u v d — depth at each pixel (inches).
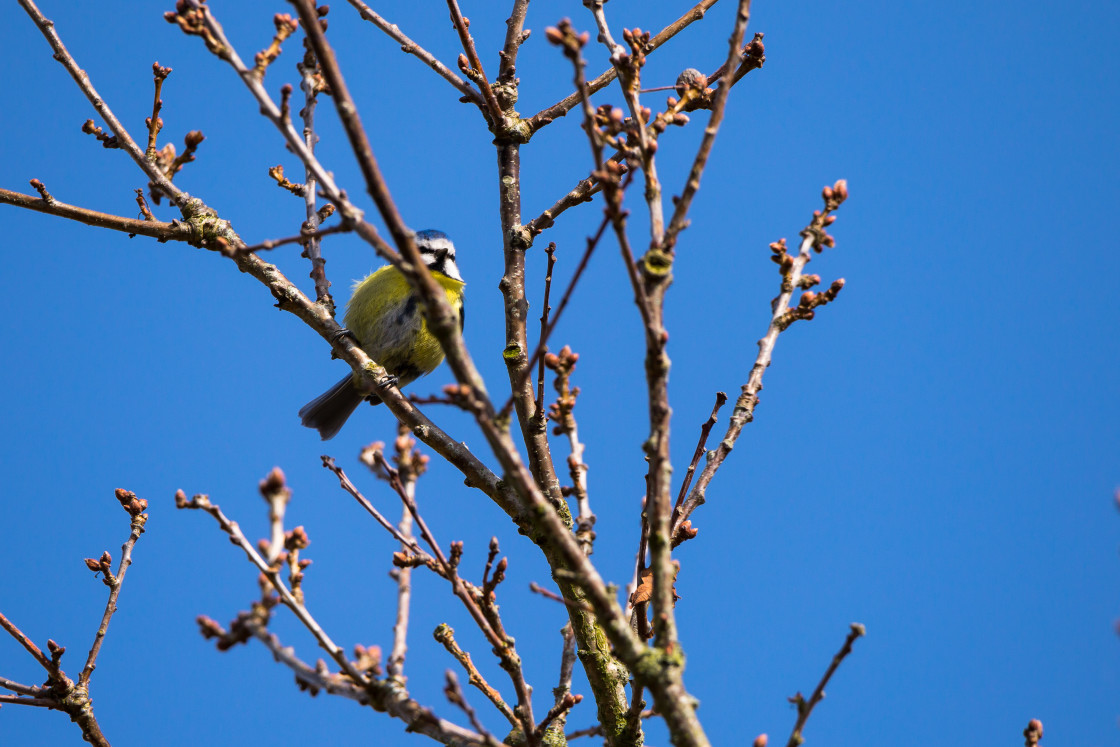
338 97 195.3
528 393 351.9
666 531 217.8
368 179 196.4
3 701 328.2
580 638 307.1
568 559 209.6
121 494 364.5
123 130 363.3
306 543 235.0
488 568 255.3
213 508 232.2
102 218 367.6
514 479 206.4
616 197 200.5
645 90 271.9
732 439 305.7
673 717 205.8
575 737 299.6
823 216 306.7
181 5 210.4
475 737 228.5
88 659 337.7
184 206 377.7
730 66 222.2
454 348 201.8
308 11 194.5
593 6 250.1
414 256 199.6
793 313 308.3
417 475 249.1
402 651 233.9
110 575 352.5
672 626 213.6
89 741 332.2
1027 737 250.4
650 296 215.8
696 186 218.1
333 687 224.8
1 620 336.8
